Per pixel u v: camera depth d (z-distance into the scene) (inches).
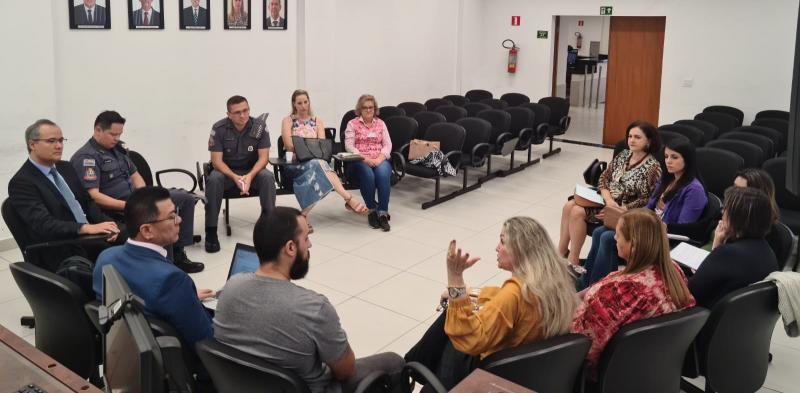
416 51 388.8
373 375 90.8
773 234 135.3
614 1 390.0
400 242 218.2
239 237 219.6
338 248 210.8
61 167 167.5
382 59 366.0
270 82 297.1
